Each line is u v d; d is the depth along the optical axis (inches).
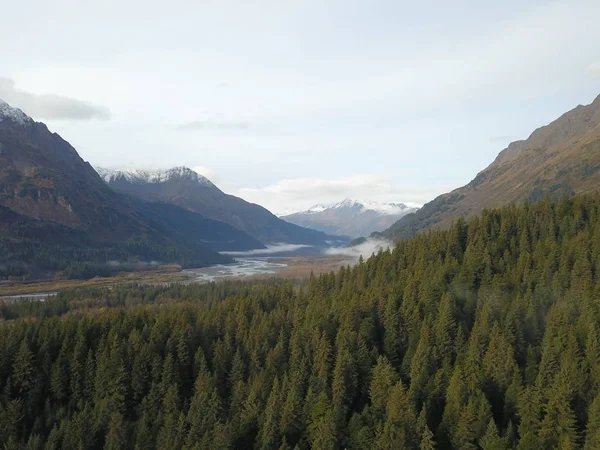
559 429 3447.3
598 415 3334.2
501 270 5556.1
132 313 6412.4
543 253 5526.6
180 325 5679.1
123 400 4800.7
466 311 5004.9
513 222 6540.4
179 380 5049.2
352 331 4869.6
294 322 5516.7
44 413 4785.9
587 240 5418.3
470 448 3533.5
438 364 4434.1
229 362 5236.2
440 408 4052.7
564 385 3538.4
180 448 4067.4
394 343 4862.2
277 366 4894.2
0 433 4370.1
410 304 5098.4
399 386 3887.8
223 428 4003.4
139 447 4153.5
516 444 3528.5
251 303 6673.2
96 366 5152.6
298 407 4163.4
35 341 5511.8
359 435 3767.2
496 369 4065.0
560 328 4178.2
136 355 5137.8
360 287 6161.4
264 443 3966.5
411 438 3624.5
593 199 6697.8
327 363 4601.4
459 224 6953.7
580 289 4643.2
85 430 4330.7
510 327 4407.0
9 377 4950.8
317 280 7234.3
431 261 6077.8
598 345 3860.7
